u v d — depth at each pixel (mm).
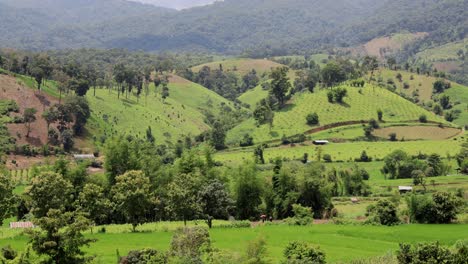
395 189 172750
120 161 132625
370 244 86625
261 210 136500
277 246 84250
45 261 47344
